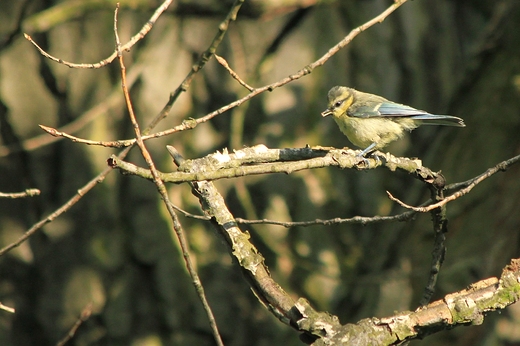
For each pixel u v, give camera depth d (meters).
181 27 12.65
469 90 11.91
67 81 12.23
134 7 11.50
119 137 12.23
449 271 11.15
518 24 11.41
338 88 9.40
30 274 12.22
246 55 13.03
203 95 12.73
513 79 11.19
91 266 12.01
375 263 12.60
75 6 11.17
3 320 12.02
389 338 5.21
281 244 12.70
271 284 5.77
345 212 13.21
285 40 13.29
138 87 12.29
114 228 12.12
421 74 13.91
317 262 12.75
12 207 12.27
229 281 12.35
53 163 12.23
